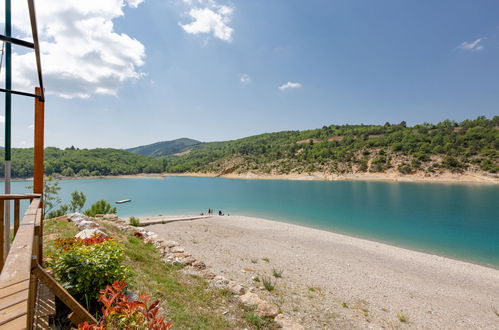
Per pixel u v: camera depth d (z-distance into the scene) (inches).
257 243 1074.1
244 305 399.5
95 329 145.3
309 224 1807.3
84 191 4626.0
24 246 93.0
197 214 2283.5
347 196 3592.5
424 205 2763.3
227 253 880.3
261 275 677.9
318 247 1080.2
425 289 691.4
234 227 1470.2
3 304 58.3
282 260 841.5
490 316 565.0
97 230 496.7
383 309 554.9
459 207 2605.8
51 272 239.8
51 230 517.0
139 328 159.9
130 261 445.4
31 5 136.9
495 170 4955.7
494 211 2370.8
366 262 899.4
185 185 5935.0
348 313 514.9
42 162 229.0
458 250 1184.8
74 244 302.8
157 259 549.3
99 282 237.1
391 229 1649.9
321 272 753.6
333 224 1811.0
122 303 169.0
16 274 72.7
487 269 898.7
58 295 157.3
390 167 6097.4
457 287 724.0
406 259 975.0
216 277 514.9
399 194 3698.3
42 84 218.2
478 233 1542.8
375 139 7829.7
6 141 214.1
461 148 5964.6
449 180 5172.2
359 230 1614.2
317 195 3750.0
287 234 1333.7
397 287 687.1
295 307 506.9
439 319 536.1
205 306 362.6
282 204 2925.7
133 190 4837.6
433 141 6697.8
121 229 753.6
